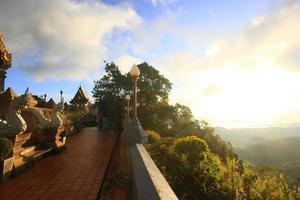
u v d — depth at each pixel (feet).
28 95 22.13
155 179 9.64
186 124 124.98
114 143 47.06
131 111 104.17
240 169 36.63
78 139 54.80
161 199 7.31
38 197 16.94
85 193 17.72
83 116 101.65
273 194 24.57
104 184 20.04
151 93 127.24
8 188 18.89
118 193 18.25
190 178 32.68
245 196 25.48
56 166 26.32
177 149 40.70
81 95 121.80
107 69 125.90
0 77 51.83
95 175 22.54
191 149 39.78
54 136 34.09
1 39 50.44
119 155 34.04
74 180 20.98
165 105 127.13
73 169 24.94
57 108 34.58
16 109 22.04
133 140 22.48
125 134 22.80
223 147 98.43
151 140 56.18
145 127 113.80
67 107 97.60
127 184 18.29
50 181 20.65
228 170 32.99
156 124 115.96
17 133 21.89
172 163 37.52
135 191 9.73
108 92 121.80
